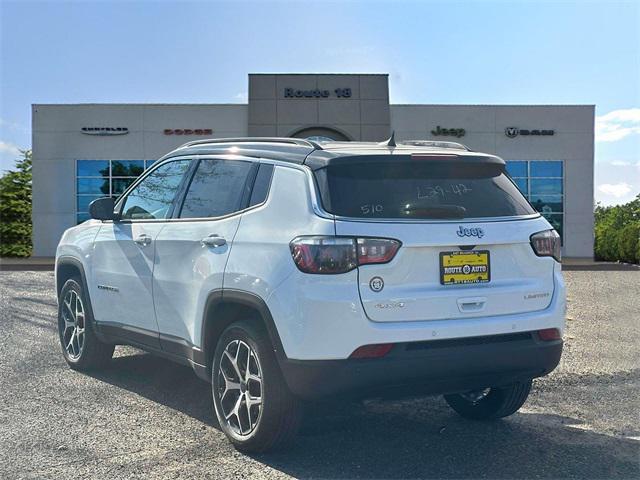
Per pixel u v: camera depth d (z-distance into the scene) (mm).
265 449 4738
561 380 6906
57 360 7480
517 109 27922
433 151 4941
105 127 27141
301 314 4324
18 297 12625
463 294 4527
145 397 6133
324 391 4297
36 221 27172
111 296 6383
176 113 27250
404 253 4398
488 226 4688
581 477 4484
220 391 5008
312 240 4359
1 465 4590
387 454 4859
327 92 27156
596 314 11234
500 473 4539
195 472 4488
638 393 6457
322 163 4621
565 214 28156
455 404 5750
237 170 5293
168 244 5613
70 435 5164
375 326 4293
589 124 28031
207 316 5086
